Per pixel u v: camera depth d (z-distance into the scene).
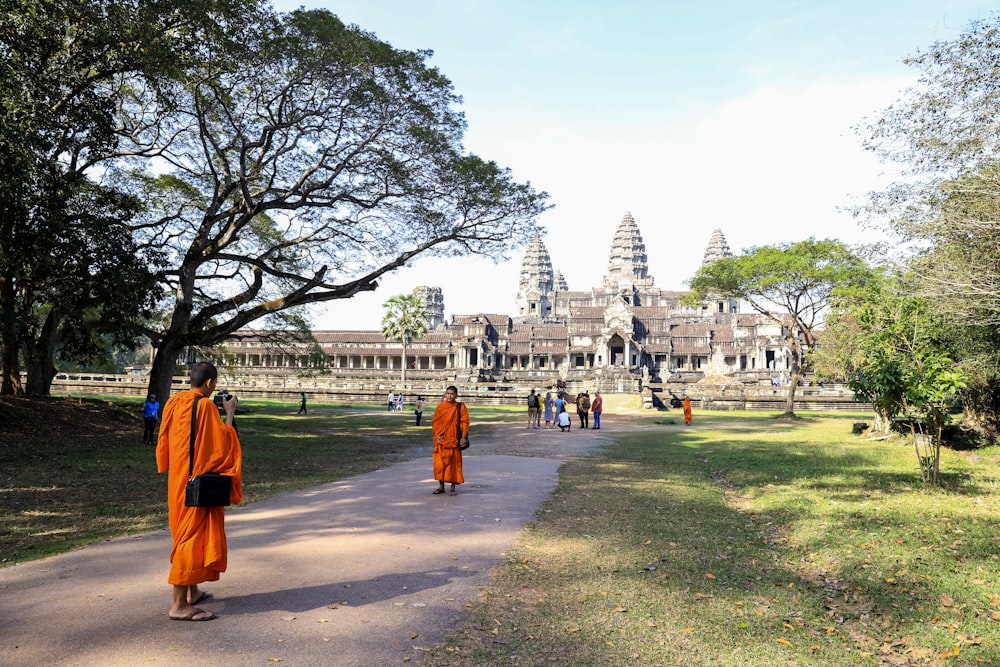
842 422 39.22
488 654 5.09
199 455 5.41
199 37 19.06
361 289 26.78
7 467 15.30
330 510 10.46
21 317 22.78
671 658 5.23
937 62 15.12
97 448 19.80
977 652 5.65
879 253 18.59
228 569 6.98
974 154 15.31
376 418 38.78
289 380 71.38
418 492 12.32
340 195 24.91
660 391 61.12
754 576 7.76
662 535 9.41
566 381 68.81
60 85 19.81
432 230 26.31
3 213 18.45
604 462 18.19
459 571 7.19
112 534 8.88
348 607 5.88
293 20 19.72
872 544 9.14
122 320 22.16
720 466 18.11
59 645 4.83
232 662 4.62
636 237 146.62
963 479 15.09
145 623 5.32
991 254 16.19
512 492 12.56
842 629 6.23
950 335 21.58
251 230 30.27
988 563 8.23
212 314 26.55
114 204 22.11
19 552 7.80
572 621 5.90
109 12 17.23
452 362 101.62
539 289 162.00
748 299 43.78
